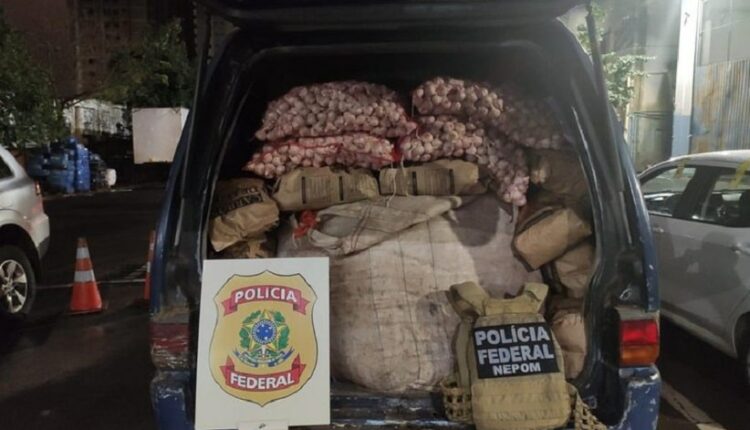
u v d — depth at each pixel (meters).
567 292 2.82
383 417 2.51
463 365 2.50
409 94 3.29
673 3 16.30
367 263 2.77
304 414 2.44
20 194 6.62
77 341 6.00
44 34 24.59
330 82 3.30
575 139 2.70
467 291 2.60
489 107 2.98
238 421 2.43
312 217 2.99
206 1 2.44
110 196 19.75
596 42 2.52
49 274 8.75
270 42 2.81
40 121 18.14
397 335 2.65
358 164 3.06
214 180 2.65
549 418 2.39
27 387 4.93
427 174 3.02
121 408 4.54
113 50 29.23
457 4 2.56
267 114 3.04
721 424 4.24
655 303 2.48
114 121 27.94
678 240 5.15
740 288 4.46
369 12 2.59
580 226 2.81
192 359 2.51
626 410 2.46
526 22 2.67
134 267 9.15
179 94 27.28
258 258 2.66
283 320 2.48
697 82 15.37
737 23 14.63
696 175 5.29
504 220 3.00
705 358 5.32
